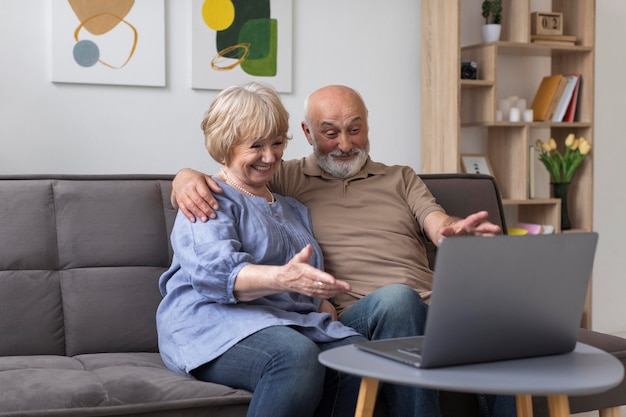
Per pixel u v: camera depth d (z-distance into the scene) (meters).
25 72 3.13
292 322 1.91
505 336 1.44
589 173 3.88
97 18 3.20
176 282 2.08
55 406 1.69
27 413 1.66
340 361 1.46
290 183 2.40
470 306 1.38
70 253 2.27
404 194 2.47
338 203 2.37
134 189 2.37
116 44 3.23
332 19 3.66
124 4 3.23
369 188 2.41
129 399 1.74
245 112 2.08
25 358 2.09
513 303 1.42
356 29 3.71
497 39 3.74
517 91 4.05
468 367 1.41
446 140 3.64
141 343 2.26
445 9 3.62
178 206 2.11
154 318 2.28
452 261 1.34
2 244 2.21
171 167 3.39
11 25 3.10
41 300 2.21
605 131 4.30
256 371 1.80
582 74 3.90
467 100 3.83
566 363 1.46
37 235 2.24
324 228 2.33
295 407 1.72
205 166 3.45
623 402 2.18
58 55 3.16
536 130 4.11
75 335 2.22
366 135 2.43
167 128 3.37
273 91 2.15
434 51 3.70
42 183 2.30
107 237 2.30
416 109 3.85
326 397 1.90
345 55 3.69
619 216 4.36
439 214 2.37
